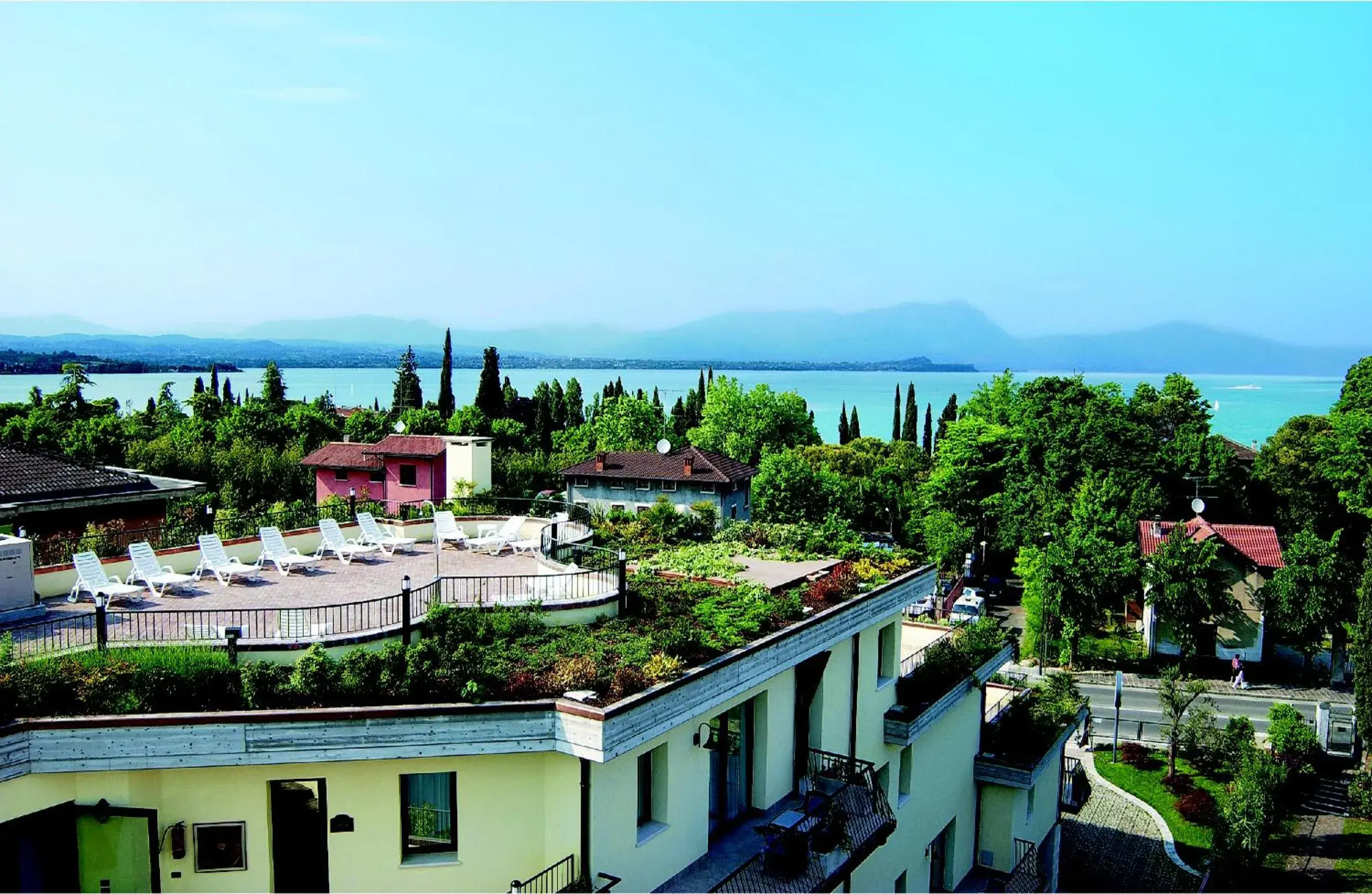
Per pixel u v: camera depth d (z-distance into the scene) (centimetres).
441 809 1280
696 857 1518
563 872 1271
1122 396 7550
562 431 10531
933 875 2408
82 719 1112
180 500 3941
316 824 1241
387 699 1226
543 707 1236
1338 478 5884
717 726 1662
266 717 1153
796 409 9962
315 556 2253
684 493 6162
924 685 2269
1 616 1598
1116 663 4969
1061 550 4909
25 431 6212
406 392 11144
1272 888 2878
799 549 2466
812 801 1752
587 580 1958
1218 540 4881
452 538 2530
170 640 1450
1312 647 4791
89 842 1155
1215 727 3738
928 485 7225
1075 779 3334
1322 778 3675
